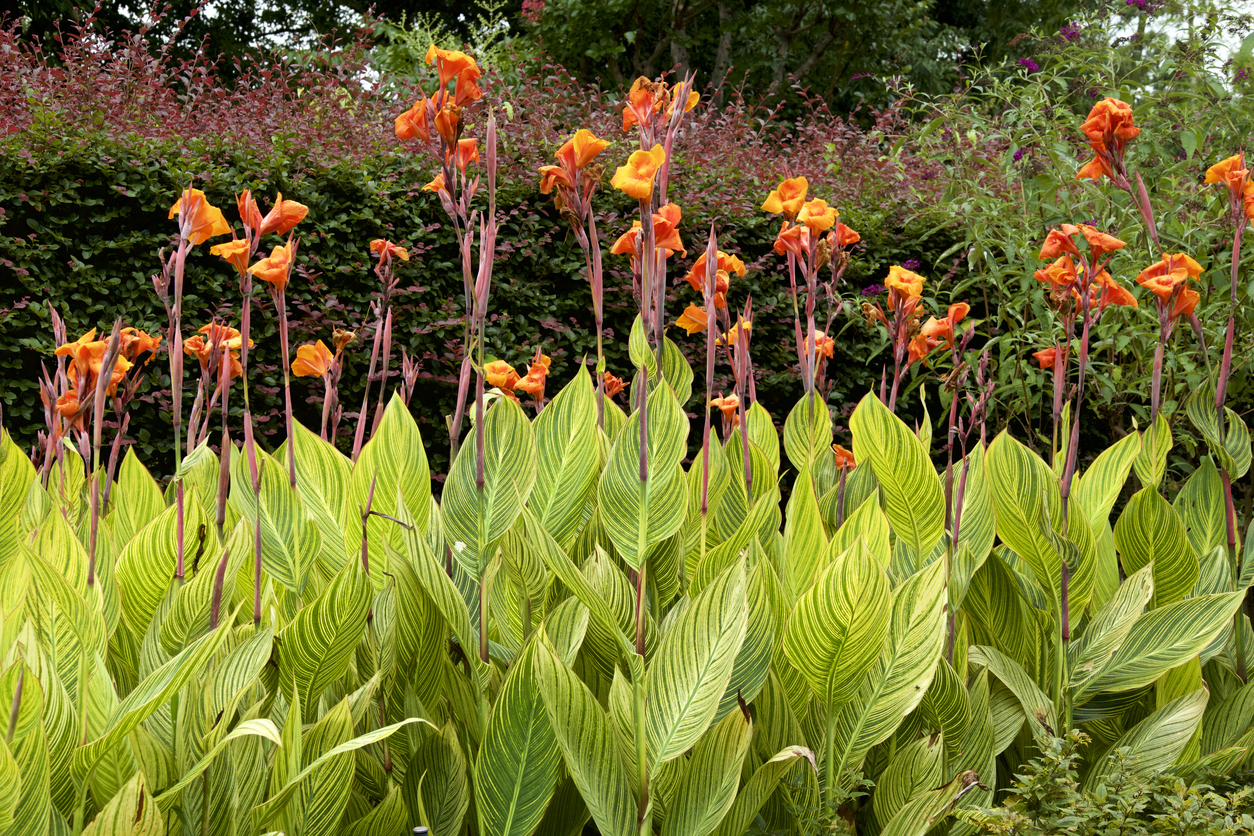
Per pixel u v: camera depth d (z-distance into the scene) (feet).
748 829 4.69
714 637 3.93
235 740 3.85
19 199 12.69
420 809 3.92
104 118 13.65
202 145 13.91
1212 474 6.72
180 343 4.25
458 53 4.56
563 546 5.23
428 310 14.58
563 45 38.70
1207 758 5.00
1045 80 16.10
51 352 12.71
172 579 4.47
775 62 43.06
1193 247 12.19
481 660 4.44
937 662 4.46
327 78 17.46
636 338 4.66
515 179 15.35
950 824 4.95
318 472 5.39
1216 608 5.24
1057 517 5.57
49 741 3.40
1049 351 6.44
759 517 5.58
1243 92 13.12
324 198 14.15
